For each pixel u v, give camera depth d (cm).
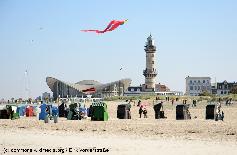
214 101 18100
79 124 7088
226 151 3531
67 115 8806
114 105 14962
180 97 19450
